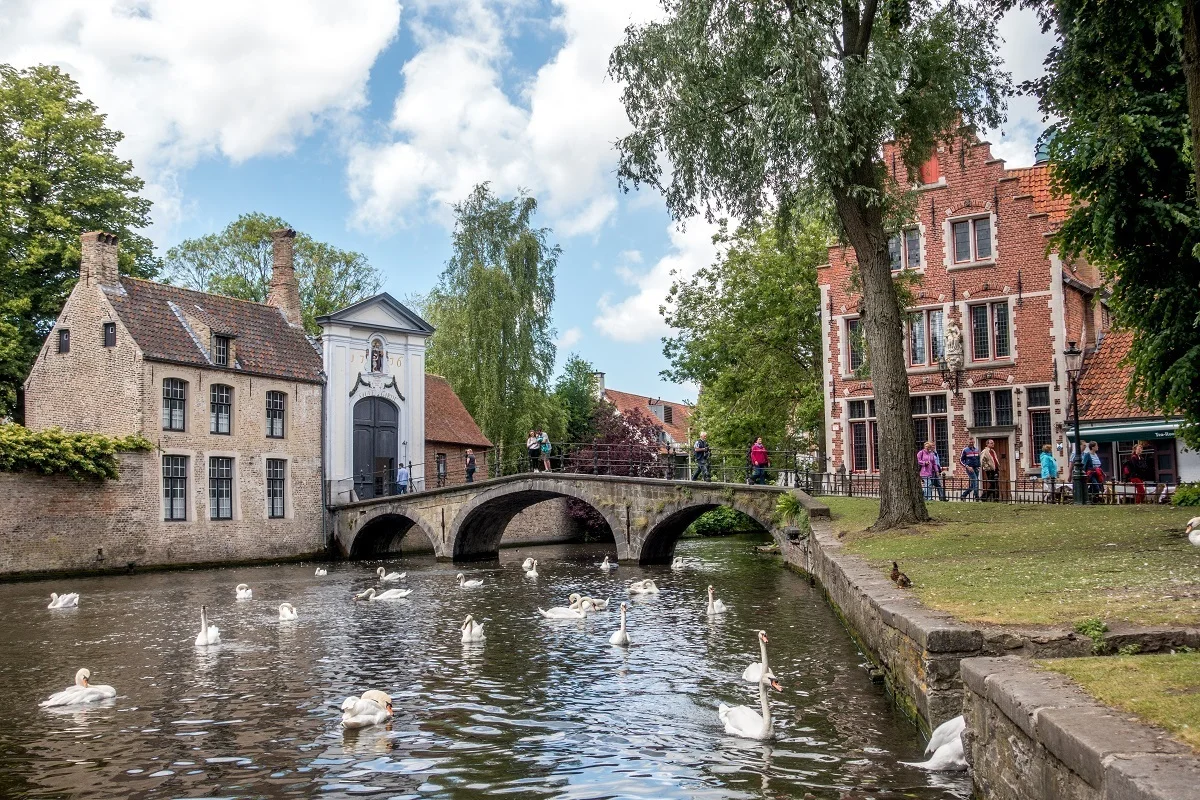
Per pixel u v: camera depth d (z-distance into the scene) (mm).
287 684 12297
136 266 37531
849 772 7582
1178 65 13625
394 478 40688
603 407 54375
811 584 22469
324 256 52625
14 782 8219
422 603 21328
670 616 17953
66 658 14516
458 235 42625
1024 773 5270
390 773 8266
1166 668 5805
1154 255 15180
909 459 18453
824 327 32344
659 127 18984
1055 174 15633
